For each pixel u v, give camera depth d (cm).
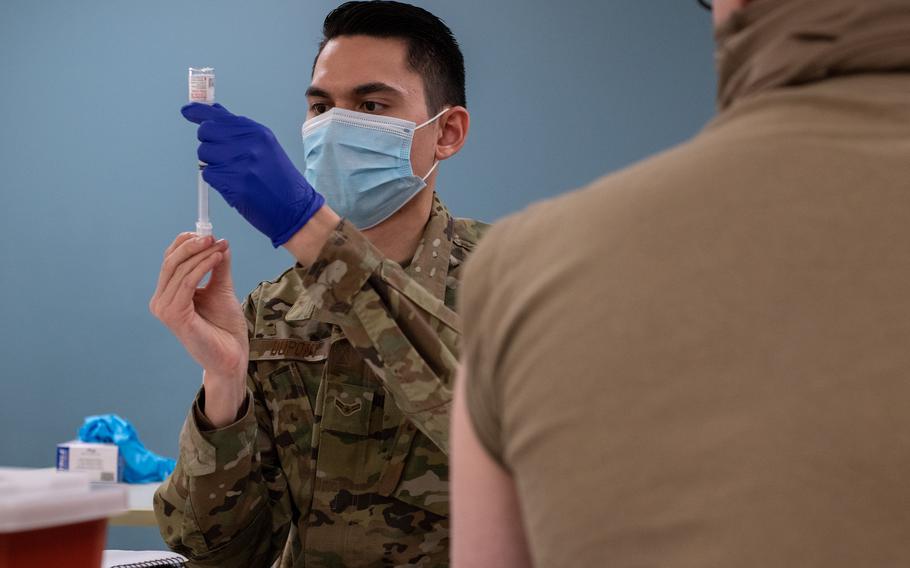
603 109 407
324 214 134
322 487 148
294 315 157
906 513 43
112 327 420
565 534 48
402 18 168
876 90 52
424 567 146
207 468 139
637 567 46
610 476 47
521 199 409
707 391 46
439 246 162
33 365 421
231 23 419
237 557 148
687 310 47
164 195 420
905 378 44
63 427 419
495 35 410
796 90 53
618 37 407
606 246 50
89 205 423
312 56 416
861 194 48
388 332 128
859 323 45
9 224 427
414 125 165
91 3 426
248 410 143
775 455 44
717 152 51
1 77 429
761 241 48
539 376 50
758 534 43
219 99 419
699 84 403
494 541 58
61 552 64
